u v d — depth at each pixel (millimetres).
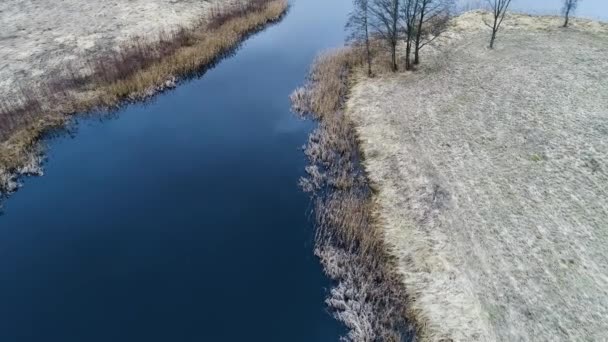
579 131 32031
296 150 35031
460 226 25859
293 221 28516
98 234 28047
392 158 31859
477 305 21719
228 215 29234
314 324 22312
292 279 24734
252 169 33344
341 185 30359
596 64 41469
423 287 23047
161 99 41844
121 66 43375
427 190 28516
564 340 19797
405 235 25953
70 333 22203
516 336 20219
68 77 41750
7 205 30188
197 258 26266
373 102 38469
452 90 38719
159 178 32750
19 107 37344
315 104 39188
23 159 33156
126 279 25094
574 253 23547
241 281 24734
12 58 44500
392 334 20969
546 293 21781
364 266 24312
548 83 38531
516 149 31047
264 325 22344
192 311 23172
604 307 20922
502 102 36281
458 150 31594
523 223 25547
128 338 22000
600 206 25984
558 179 28219
